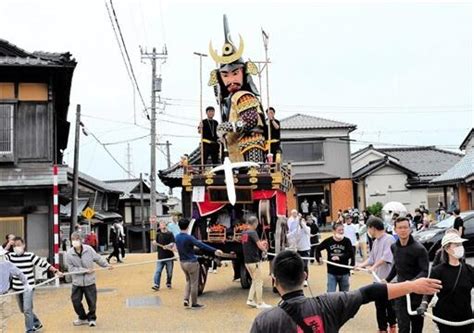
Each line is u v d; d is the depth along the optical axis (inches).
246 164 501.7
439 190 1549.0
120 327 390.0
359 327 366.6
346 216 677.9
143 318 419.8
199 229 514.3
